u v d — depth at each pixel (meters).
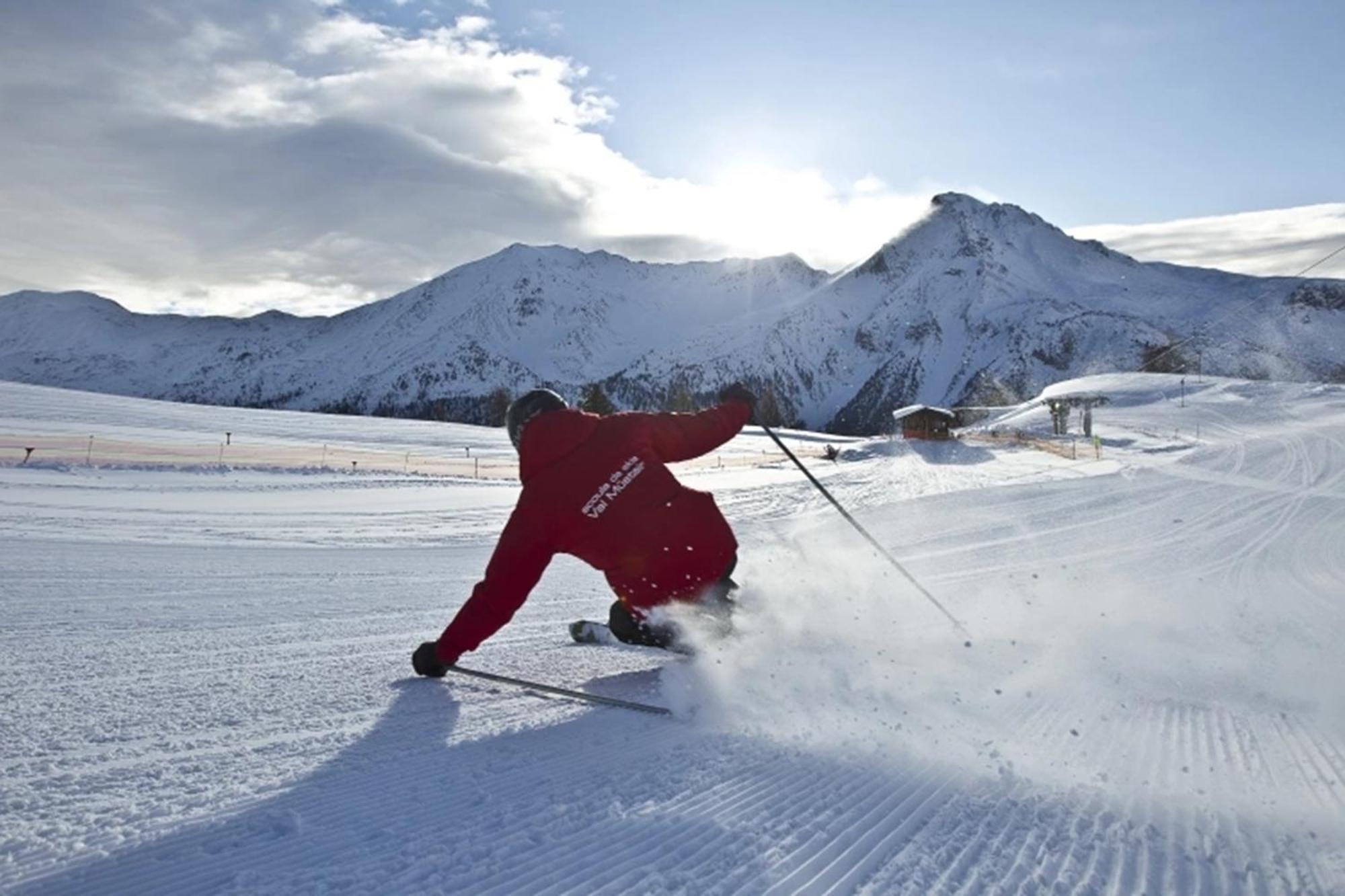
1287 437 55.78
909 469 39.56
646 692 3.99
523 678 4.31
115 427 51.16
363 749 3.12
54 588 7.35
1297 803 2.83
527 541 3.88
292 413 82.06
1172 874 2.29
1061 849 2.44
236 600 7.27
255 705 3.69
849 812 2.66
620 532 3.86
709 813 2.61
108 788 2.69
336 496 24.22
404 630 5.94
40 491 20.09
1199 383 105.12
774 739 3.32
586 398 59.59
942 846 2.44
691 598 3.99
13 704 3.60
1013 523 17.88
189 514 17.42
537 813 2.58
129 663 4.52
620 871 2.23
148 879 2.11
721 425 4.25
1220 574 11.05
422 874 2.17
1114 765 3.19
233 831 2.40
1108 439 59.75
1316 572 11.41
